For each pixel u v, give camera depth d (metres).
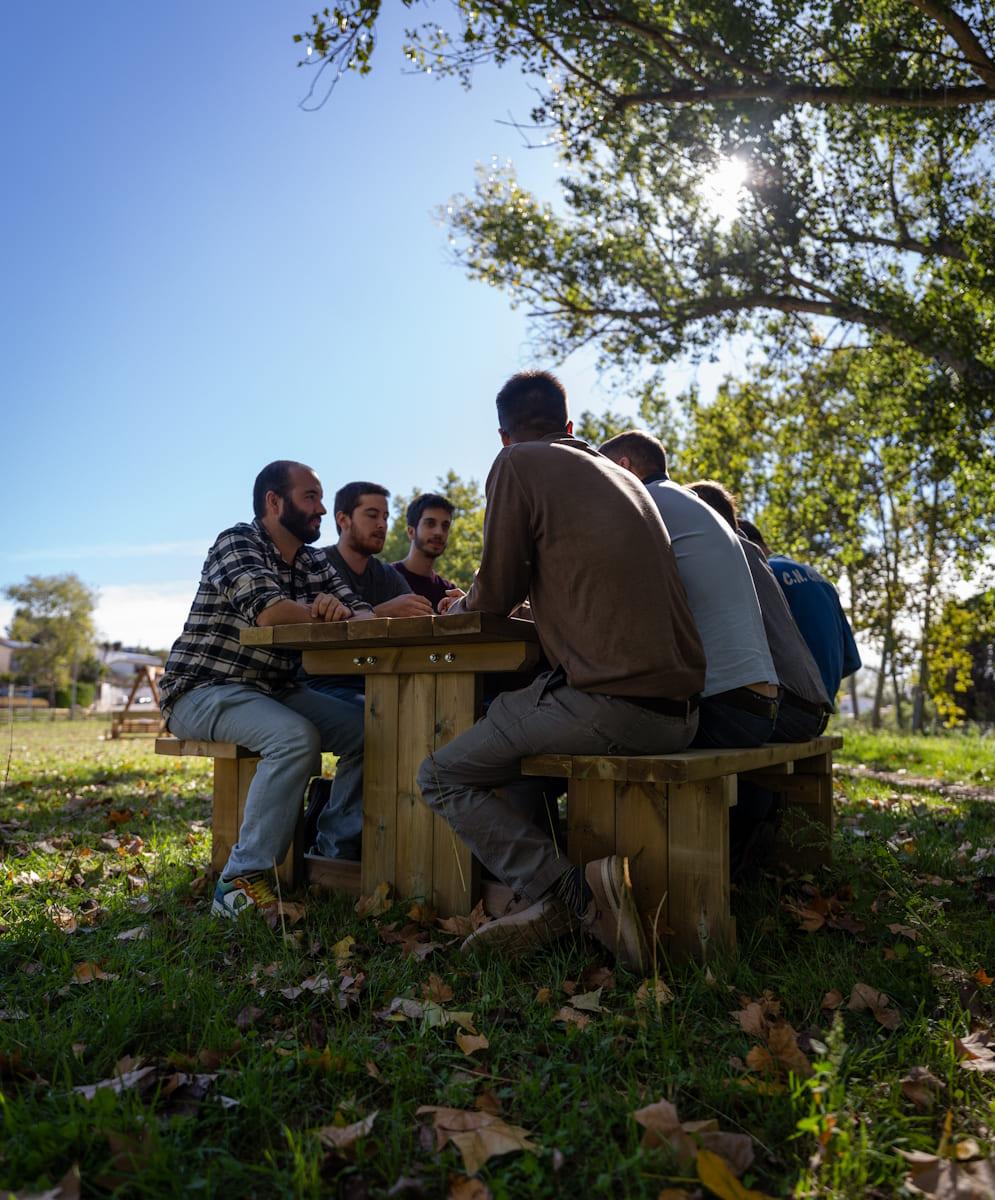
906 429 10.52
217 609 3.24
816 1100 1.58
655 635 2.38
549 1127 1.58
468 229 12.77
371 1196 1.42
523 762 2.54
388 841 2.96
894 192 10.92
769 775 3.49
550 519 2.48
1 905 3.07
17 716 35.56
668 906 2.48
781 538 15.05
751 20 8.23
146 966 2.43
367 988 2.27
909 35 8.37
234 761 3.33
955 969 2.31
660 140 10.26
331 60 6.20
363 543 4.77
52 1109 1.62
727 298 10.97
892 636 17.02
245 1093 1.69
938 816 5.09
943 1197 1.41
